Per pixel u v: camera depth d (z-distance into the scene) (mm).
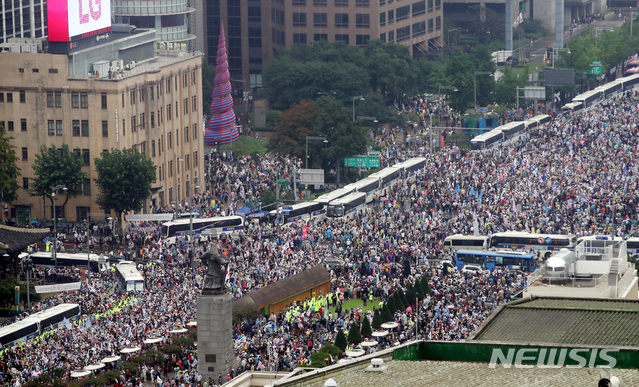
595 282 140625
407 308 197125
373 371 86500
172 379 176750
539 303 126250
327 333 191875
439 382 82375
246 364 181625
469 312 191250
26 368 176750
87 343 186750
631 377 80500
